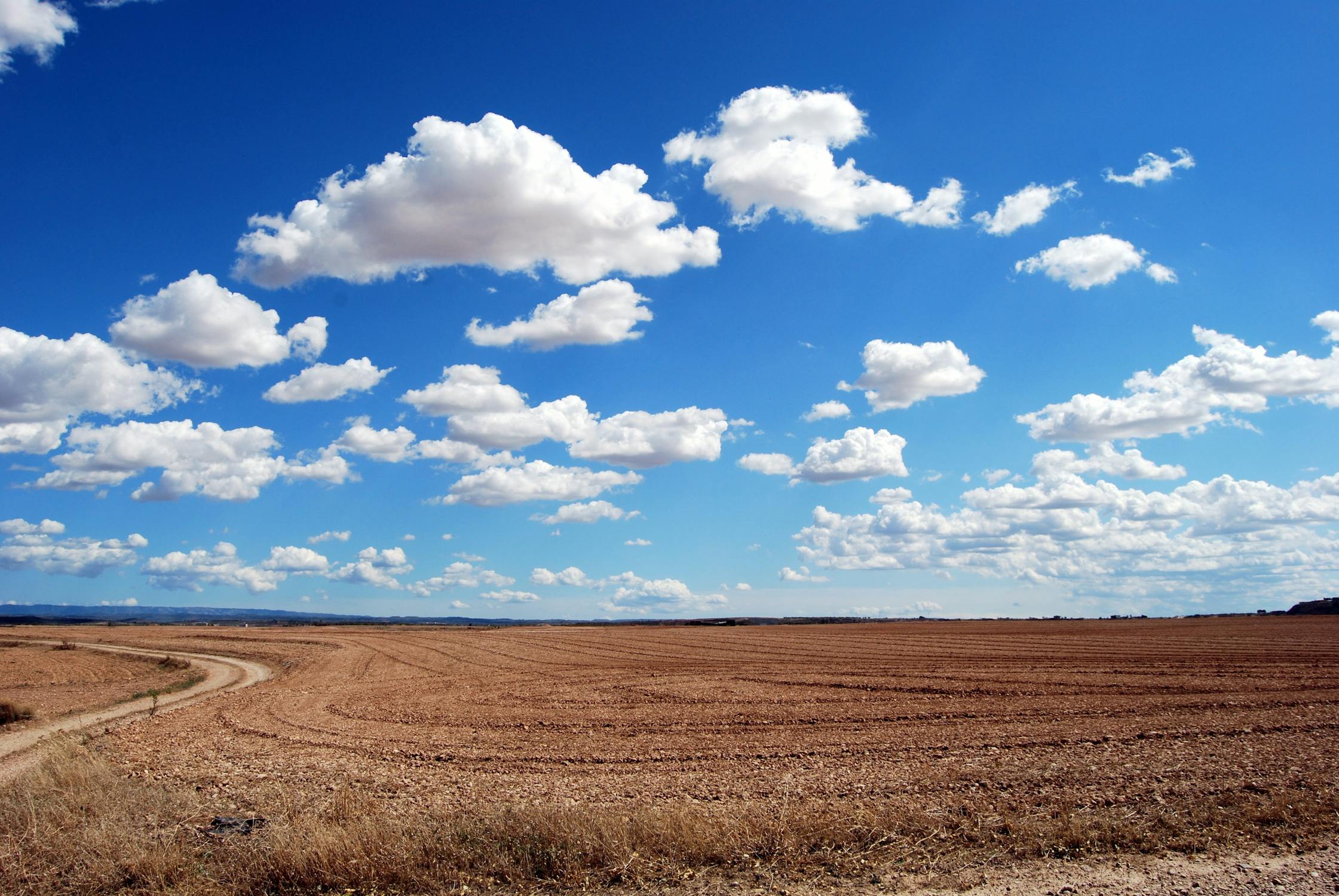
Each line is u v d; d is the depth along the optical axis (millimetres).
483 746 21375
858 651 58375
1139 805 11820
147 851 9695
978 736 21078
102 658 65875
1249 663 41906
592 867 9148
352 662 58219
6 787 14109
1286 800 11352
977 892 8203
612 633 101625
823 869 8984
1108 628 94000
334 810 12211
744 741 21375
